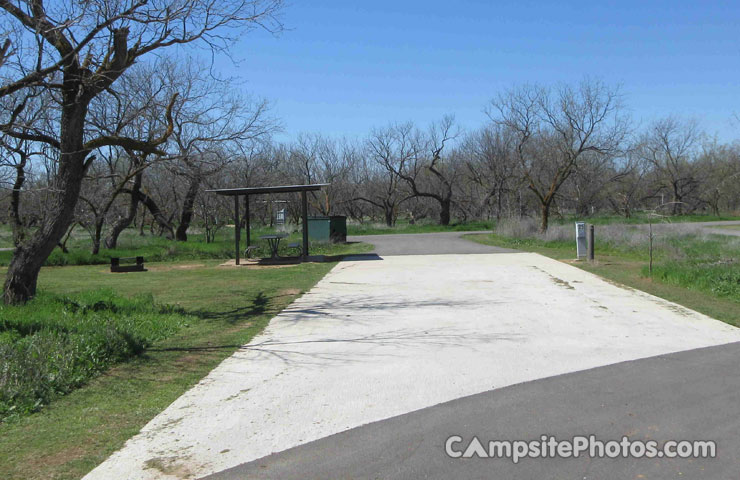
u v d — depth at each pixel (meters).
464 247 26.17
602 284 13.32
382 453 4.52
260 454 4.59
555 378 6.26
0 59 8.52
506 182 50.34
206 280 16.23
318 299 12.16
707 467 4.13
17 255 10.95
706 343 7.70
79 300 10.80
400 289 13.27
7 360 6.38
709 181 59.62
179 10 9.94
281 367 7.04
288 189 20.77
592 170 46.56
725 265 14.58
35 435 5.07
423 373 6.59
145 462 4.50
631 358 7.02
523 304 10.95
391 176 54.22
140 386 6.41
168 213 33.72
